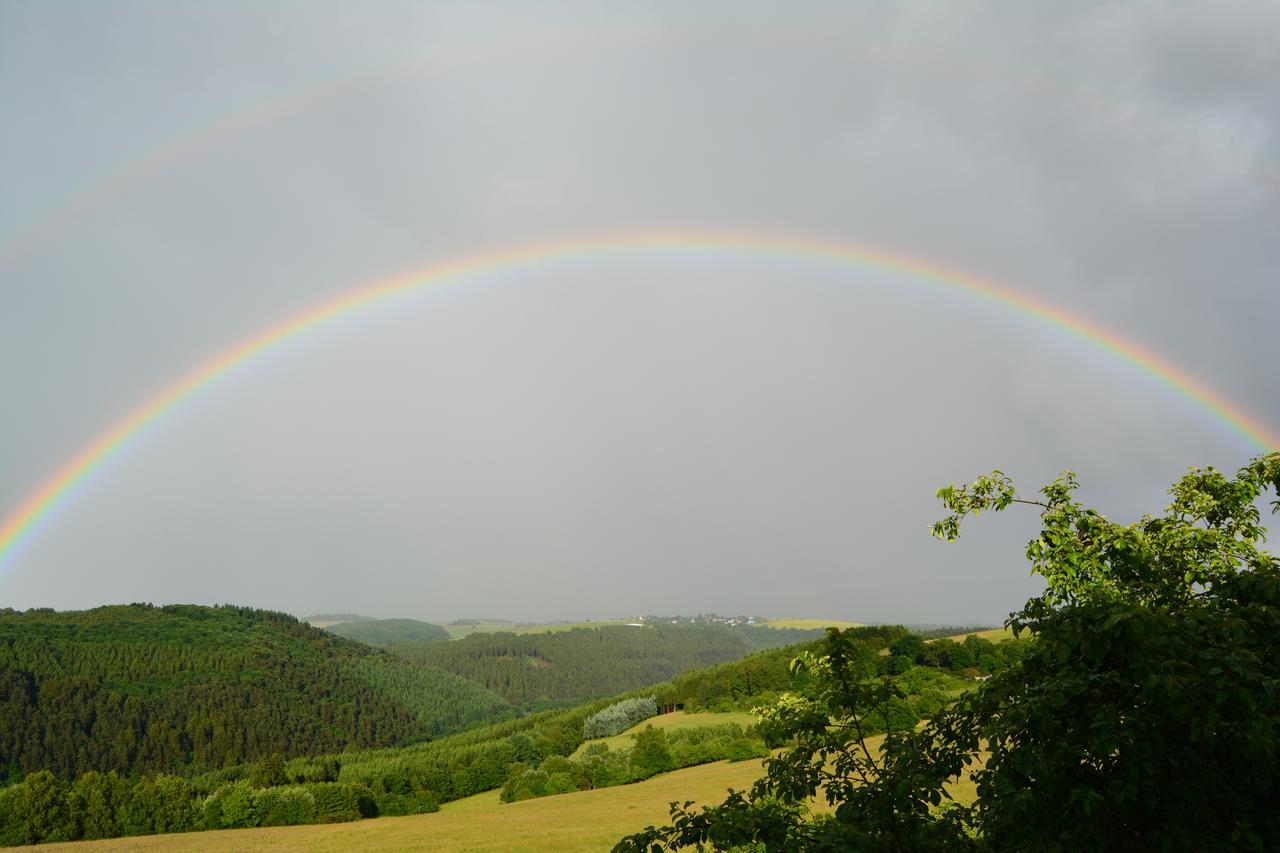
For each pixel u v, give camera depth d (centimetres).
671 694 14188
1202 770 559
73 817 7406
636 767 9288
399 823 7419
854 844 603
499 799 9906
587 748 11056
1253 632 619
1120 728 545
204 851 6362
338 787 8269
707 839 681
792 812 735
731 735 10456
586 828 6072
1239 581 662
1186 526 887
